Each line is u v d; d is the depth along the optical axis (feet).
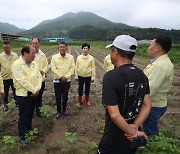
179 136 17.88
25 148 17.21
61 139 18.84
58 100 23.06
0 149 16.80
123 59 8.59
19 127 17.94
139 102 8.70
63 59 22.85
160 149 11.97
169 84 13.42
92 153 16.28
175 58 84.89
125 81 8.20
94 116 23.99
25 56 17.38
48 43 256.32
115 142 8.66
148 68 13.30
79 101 26.73
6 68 24.35
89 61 26.08
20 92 17.49
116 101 8.13
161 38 12.91
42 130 20.39
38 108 22.76
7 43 24.07
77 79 26.73
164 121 23.09
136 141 8.39
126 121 8.58
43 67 23.15
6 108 24.77
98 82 41.70
